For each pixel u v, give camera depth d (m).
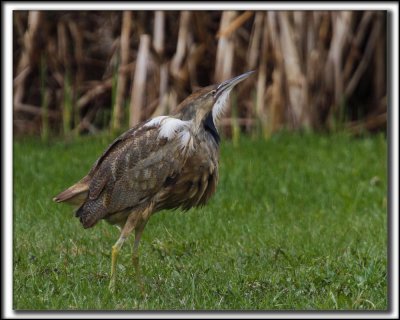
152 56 29.28
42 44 31.69
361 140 28.20
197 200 14.62
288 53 29.23
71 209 19.19
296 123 29.39
